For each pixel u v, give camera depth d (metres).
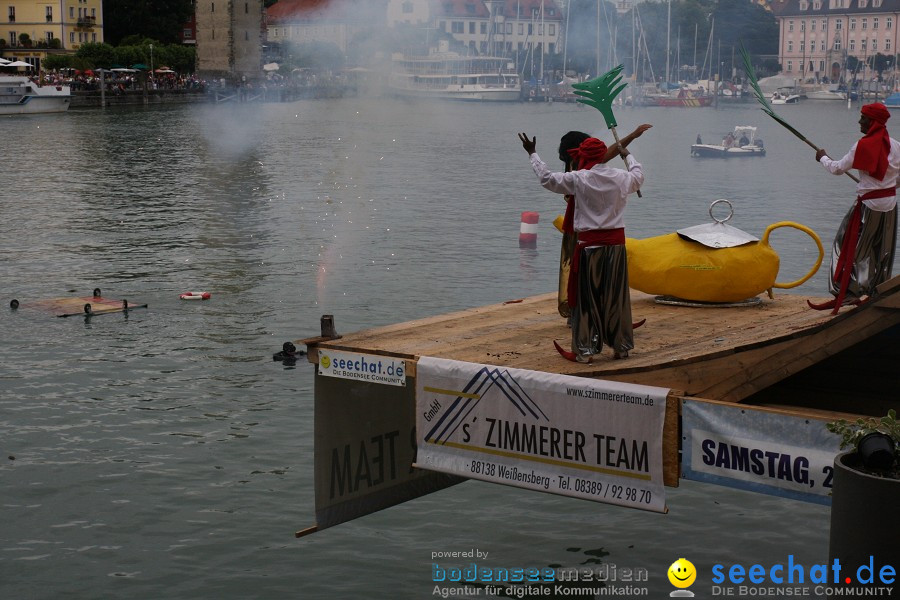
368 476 10.20
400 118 93.56
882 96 145.75
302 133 74.00
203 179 44.34
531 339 9.27
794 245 26.27
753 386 8.63
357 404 9.97
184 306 19.64
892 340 10.73
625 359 8.45
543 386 8.12
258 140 66.94
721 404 7.55
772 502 10.89
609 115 8.67
